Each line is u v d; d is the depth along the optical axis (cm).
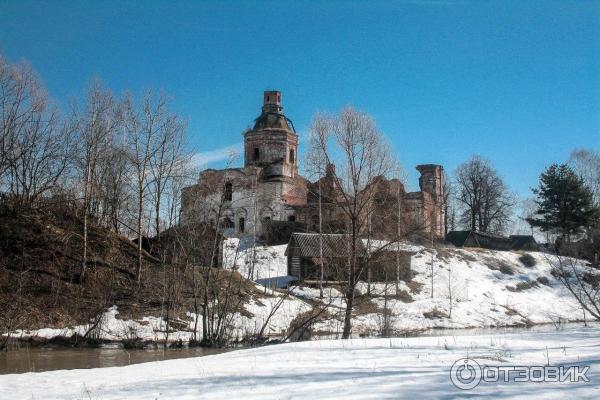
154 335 3331
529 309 5475
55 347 3006
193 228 3853
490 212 9544
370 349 2022
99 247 4256
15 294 3500
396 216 4234
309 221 7019
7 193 4212
